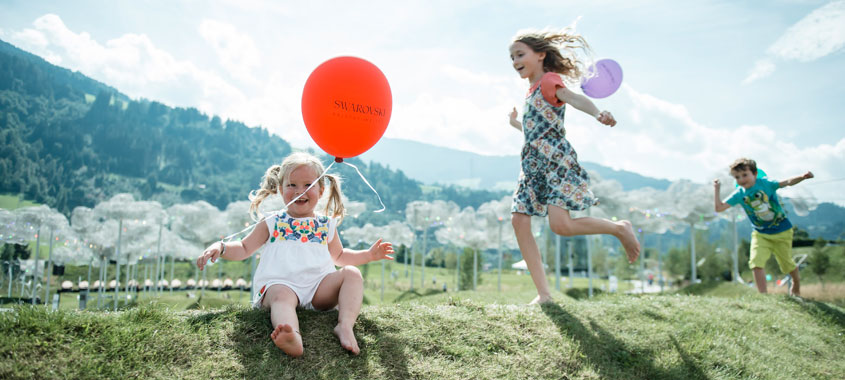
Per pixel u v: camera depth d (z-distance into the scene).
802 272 22.05
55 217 23.25
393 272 57.06
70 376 1.84
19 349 1.90
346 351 2.37
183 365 2.07
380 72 3.52
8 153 165.75
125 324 2.25
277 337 2.12
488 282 45.62
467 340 2.79
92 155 196.75
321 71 3.42
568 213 3.57
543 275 3.98
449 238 26.80
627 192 19.55
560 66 3.97
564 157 3.62
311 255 2.72
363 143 3.46
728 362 3.27
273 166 3.10
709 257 35.59
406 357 2.48
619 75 4.02
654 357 3.18
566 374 2.69
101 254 25.98
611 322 3.58
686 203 18.47
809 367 3.55
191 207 24.86
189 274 58.50
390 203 198.88
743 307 4.84
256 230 2.79
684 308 4.32
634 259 3.46
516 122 4.43
